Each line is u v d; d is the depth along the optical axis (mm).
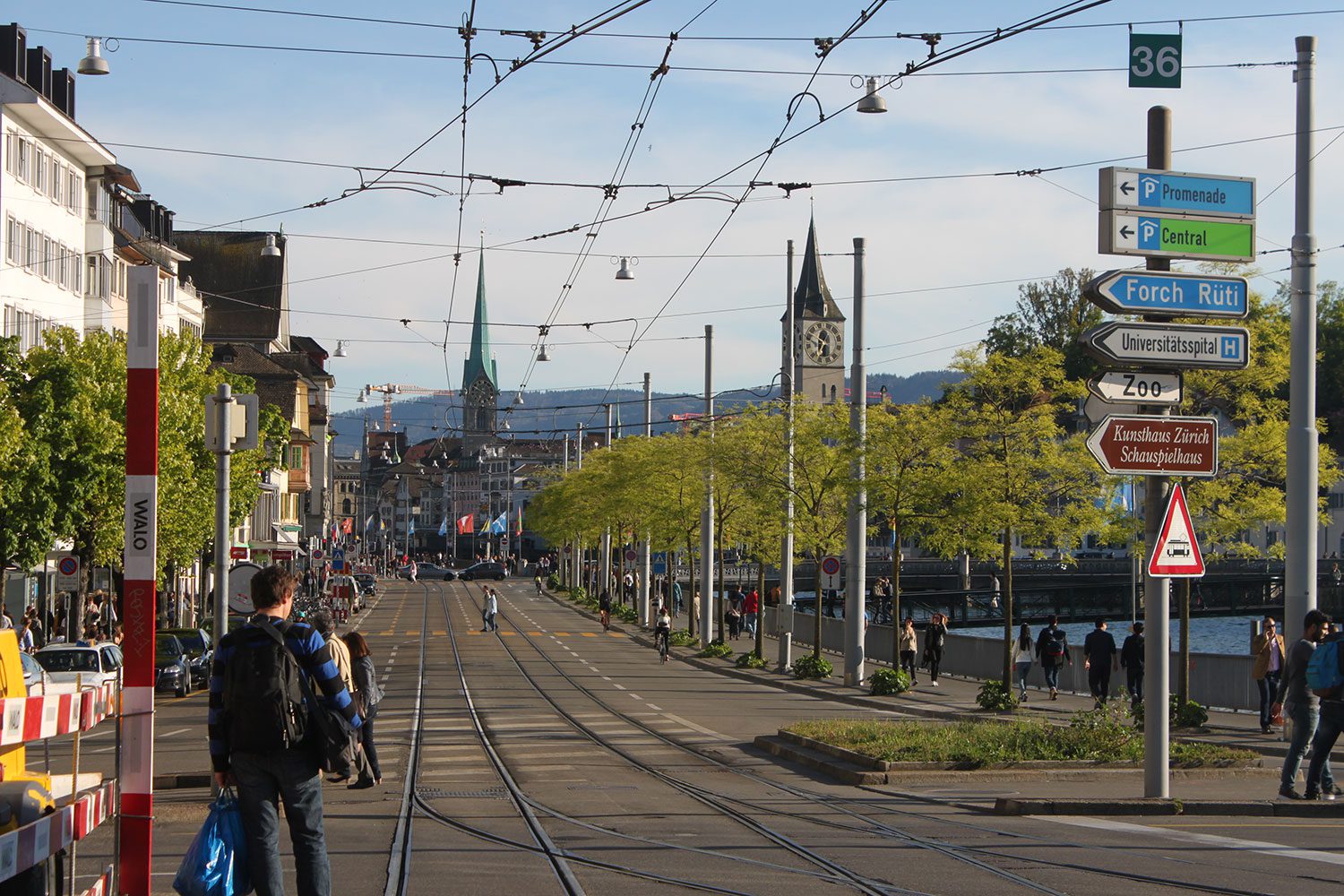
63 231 61219
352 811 17125
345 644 19062
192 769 21984
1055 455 33781
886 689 38469
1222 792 18156
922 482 35500
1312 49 23828
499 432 84938
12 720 7098
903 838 14445
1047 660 37969
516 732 28547
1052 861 12820
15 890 7246
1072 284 104875
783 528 44812
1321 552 118125
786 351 47531
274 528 100688
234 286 116125
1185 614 29250
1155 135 16969
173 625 68188
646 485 64250
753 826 15461
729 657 55906
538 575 128375
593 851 13680
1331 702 16484
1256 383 30594
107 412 44781
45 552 42438
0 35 58281
